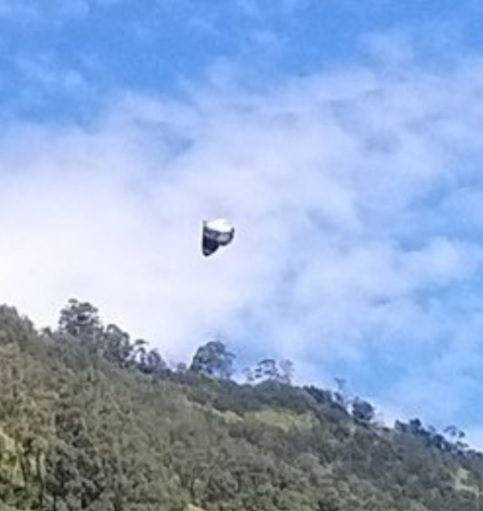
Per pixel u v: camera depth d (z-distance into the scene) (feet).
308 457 425.28
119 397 357.61
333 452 451.53
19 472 295.07
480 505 457.68
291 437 442.50
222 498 351.25
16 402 306.35
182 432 368.07
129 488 313.12
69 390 326.24
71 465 303.27
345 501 395.34
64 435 309.01
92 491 304.30
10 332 348.38
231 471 361.71
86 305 446.19
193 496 344.49
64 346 372.38
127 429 331.57
